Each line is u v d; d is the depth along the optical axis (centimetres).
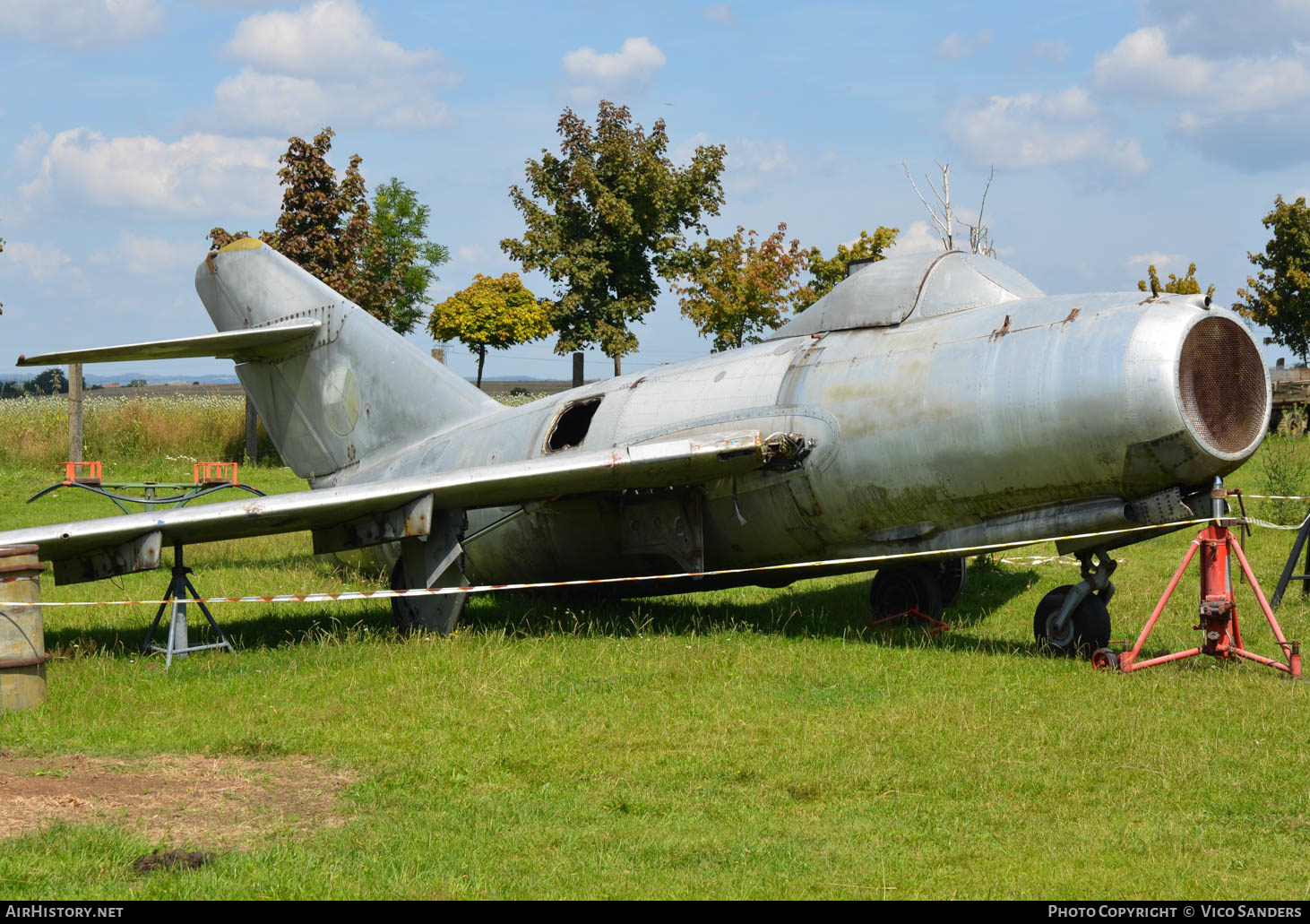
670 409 1183
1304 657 983
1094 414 912
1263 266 4384
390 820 605
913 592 1175
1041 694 853
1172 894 500
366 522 1138
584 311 3694
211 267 1563
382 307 3556
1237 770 671
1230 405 927
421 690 891
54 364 1291
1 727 797
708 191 3744
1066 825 592
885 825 593
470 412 1392
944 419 988
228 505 1045
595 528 1227
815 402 1077
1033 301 1013
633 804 630
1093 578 984
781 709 823
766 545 1134
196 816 616
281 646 1102
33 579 864
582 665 976
